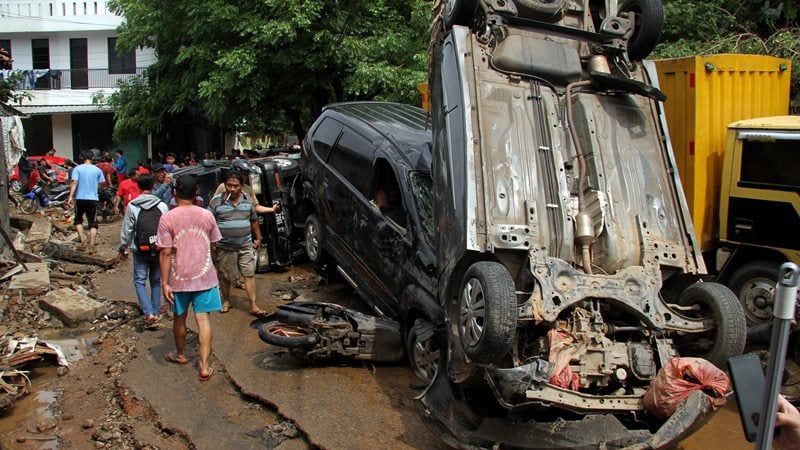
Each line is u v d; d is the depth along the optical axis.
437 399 4.58
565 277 4.24
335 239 7.78
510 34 5.18
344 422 4.96
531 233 4.46
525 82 5.05
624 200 4.82
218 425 5.02
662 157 5.11
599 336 4.14
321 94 17.11
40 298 7.83
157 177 10.61
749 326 6.35
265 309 7.86
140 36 19.19
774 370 1.86
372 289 6.88
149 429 5.04
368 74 14.45
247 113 16.66
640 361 4.12
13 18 26.88
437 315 5.25
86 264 10.29
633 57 5.54
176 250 5.95
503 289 3.86
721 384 3.84
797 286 1.84
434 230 5.35
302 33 14.89
